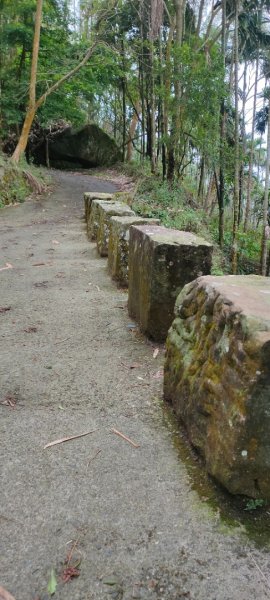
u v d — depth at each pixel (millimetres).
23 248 6969
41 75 14781
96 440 2123
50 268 5641
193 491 1761
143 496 1744
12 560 1472
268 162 13508
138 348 3248
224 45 11578
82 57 14984
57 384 2709
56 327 3676
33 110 14312
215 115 11375
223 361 1721
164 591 1362
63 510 1680
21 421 2295
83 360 3057
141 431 2195
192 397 2004
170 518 1633
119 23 14891
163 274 3139
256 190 17922
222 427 1664
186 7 14648
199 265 3166
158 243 3092
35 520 1634
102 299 4391
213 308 1948
